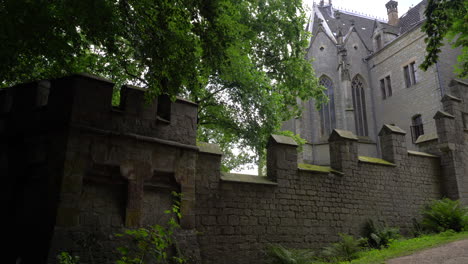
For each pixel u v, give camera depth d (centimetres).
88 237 833
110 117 943
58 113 904
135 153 962
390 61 3547
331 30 4266
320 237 1290
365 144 3591
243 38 1582
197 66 1198
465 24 1006
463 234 1306
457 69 1410
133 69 1354
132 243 880
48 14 761
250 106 1769
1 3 712
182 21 933
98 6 740
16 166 920
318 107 2227
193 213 1034
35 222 844
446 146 1716
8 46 763
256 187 1208
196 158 1120
